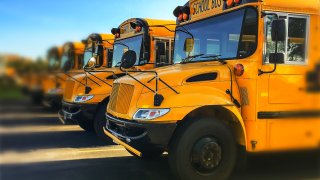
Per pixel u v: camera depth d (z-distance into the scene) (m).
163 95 5.04
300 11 5.39
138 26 8.51
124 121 5.24
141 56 8.30
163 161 6.77
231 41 5.54
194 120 5.02
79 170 6.11
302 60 5.45
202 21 6.18
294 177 5.93
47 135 9.09
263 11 5.20
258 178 5.85
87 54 11.45
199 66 5.54
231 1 5.56
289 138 5.42
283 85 5.33
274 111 5.30
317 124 5.57
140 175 5.91
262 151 5.31
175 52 6.77
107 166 6.41
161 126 4.86
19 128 9.30
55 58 13.27
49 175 5.79
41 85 13.38
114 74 8.46
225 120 5.38
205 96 5.07
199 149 4.98
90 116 8.36
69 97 8.91
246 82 5.23
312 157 6.96
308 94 5.48
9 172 5.83
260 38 5.20
